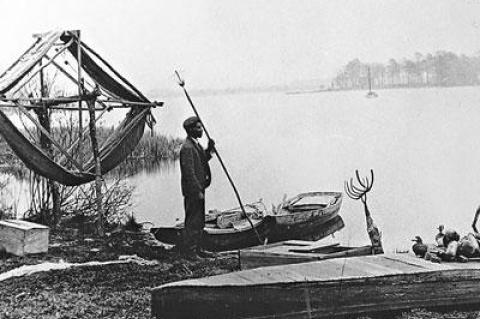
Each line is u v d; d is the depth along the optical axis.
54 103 13.52
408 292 7.58
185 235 11.88
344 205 16.27
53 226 14.07
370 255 9.34
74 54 13.61
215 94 18.25
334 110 17.58
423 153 16.88
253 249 9.70
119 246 12.34
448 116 16.84
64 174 12.55
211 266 10.95
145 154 18.23
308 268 7.87
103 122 17.56
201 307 7.27
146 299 8.66
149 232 14.26
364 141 17.28
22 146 11.86
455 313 7.68
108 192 16.16
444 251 8.23
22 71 11.93
